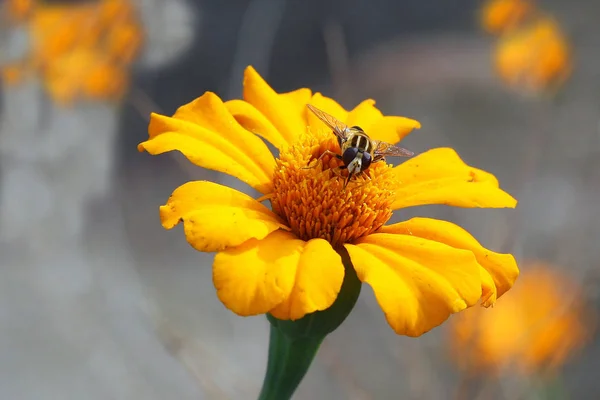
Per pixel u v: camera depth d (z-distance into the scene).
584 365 0.32
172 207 0.15
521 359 0.23
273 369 0.16
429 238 0.16
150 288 0.37
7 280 0.34
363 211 0.16
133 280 0.36
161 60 0.32
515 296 0.23
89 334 0.33
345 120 0.18
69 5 0.32
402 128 0.18
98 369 0.31
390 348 0.31
